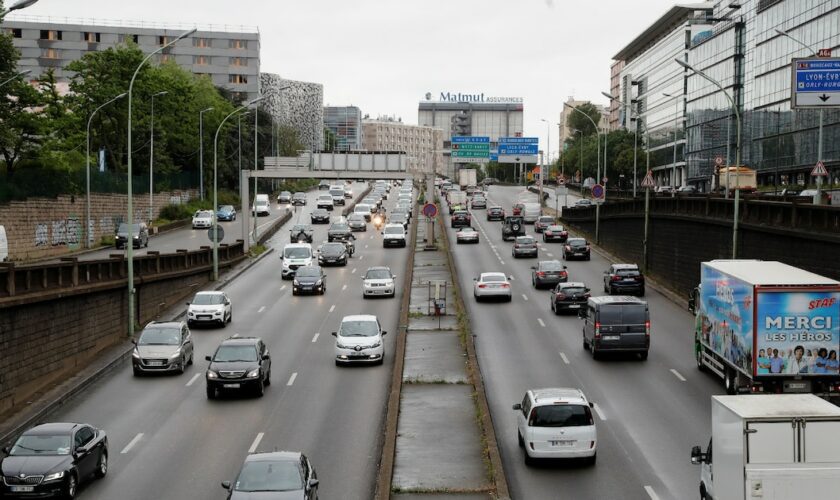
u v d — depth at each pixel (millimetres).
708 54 141125
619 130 164125
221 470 22016
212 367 30125
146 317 45531
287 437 25078
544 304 50219
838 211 34156
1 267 28875
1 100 70938
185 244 81625
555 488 20250
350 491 20281
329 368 35062
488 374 32719
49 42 183875
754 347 25359
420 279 59750
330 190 134625
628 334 34625
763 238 40625
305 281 55094
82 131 93000
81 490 20609
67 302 33719
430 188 78812
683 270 53000
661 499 19344
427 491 19875
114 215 87688
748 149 124312
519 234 85062
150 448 24141
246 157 144000
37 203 69062
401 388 30594
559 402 21875
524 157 129750
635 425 25656
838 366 25188
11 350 28531
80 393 31266
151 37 189875
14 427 25828
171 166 110688
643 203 64062
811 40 103125
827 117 99000
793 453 14328
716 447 16094
